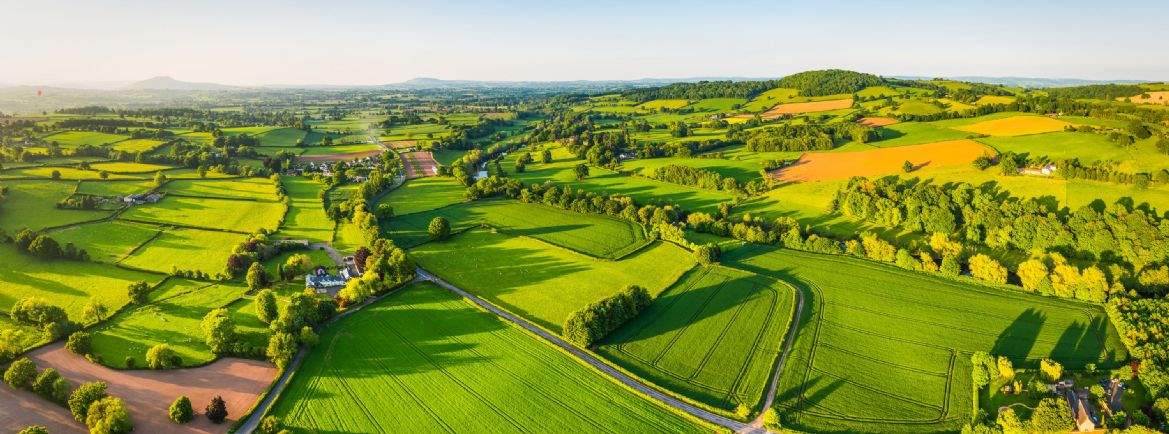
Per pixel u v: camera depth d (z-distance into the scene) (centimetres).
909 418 7650
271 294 9919
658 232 14725
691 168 19575
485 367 8744
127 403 7625
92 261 12162
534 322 10188
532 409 7750
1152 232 11188
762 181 18112
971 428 7275
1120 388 7925
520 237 14750
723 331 9888
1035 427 7144
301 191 19288
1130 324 9181
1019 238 12362
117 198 16388
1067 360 8762
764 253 13488
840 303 10862
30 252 12150
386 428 7325
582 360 8931
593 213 16912
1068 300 10575
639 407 7844
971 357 8762
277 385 8219
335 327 9900
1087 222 11962
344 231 15312
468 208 17650
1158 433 6644
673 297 11200
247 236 14562
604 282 11969
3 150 19650
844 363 8906
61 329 9075
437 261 13175
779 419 7431
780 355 9144
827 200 16212
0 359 8219
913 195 14362
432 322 10162
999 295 10944
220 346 8781
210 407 7281
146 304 10456
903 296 11069
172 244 13638
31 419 7250
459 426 7388
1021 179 14688
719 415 7725
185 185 18475
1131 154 15088
